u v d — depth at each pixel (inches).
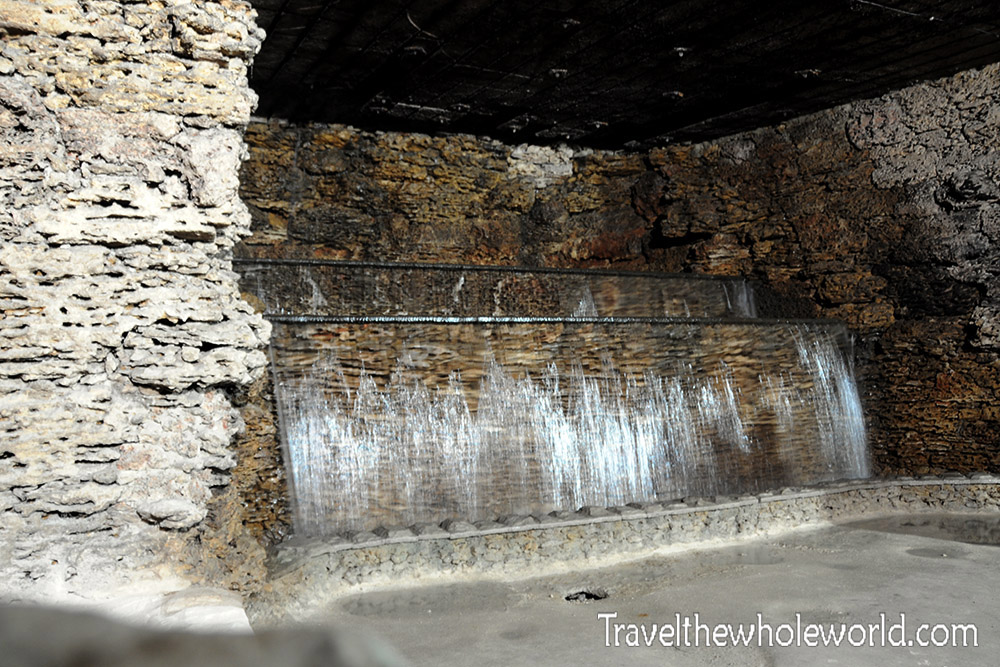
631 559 246.4
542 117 404.5
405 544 224.4
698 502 269.0
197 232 165.3
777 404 325.1
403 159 424.2
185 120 164.9
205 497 164.7
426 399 257.0
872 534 272.8
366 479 244.2
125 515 156.1
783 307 414.9
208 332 165.5
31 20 151.3
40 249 152.3
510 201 459.8
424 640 178.1
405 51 304.5
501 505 260.8
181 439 162.9
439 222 442.9
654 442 290.5
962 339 342.6
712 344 315.3
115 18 156.9
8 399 148.7
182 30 161.0
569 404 277.6
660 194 466.0
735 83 351.9
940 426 345.1
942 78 352.2
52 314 152.6
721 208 441.7
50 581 147.5
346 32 285.6
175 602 141.4
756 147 427.5
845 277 387.2
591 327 289.9
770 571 230.7
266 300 359.9
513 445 265.0
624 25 282.7
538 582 224.8
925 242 356.2
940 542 260.8
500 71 329.7
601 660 166.9
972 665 163.2
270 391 236.4
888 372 364.2
